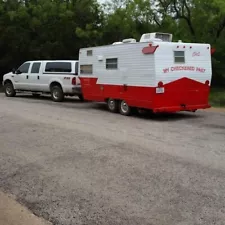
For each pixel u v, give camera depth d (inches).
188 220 166.7
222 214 172.2
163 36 457.4
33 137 336.5
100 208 182.5
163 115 482.6
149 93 431.2
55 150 290.0
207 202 185.6
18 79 703.7
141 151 282.8
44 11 1004.6
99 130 366.6
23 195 203.5
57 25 1017.5
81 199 194.4
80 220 171.5
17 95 761.6
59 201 193.5
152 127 388.2
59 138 330.6
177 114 494.3
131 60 452.4
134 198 192.7
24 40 1023.0
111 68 489.1
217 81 1027.3
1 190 212.1
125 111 477.4
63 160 263.0
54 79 634.8
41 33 1028.5
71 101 649.6
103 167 245.0
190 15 944.9
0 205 191.5
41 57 1047.6
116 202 188.5
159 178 221.3
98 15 1061.8
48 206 187.9
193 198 190.9
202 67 460.1
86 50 532.7
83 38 1027.9
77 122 415.8
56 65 639.1
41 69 660.7
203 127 389.7
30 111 506.0
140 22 967.6
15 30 1007.6
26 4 1056.2
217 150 285.4
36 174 235.9
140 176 225.8
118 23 975.0
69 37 1041.5
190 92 452.1
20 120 426.3
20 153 284.5
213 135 344.8
